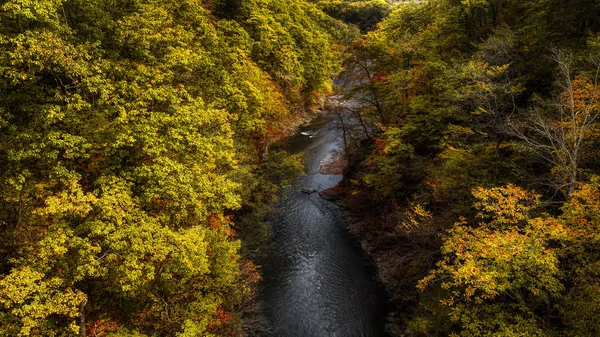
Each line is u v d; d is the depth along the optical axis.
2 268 10.98
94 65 13.84
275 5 47.56
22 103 12.88
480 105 17.19
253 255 23.52
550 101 14.84
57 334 11.48
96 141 12.99
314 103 59.72
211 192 14.66
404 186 23.66
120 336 11.81
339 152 40.44
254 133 30.19
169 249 11.20
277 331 18.30
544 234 10.30
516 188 11.93
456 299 13.73
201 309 14.28
